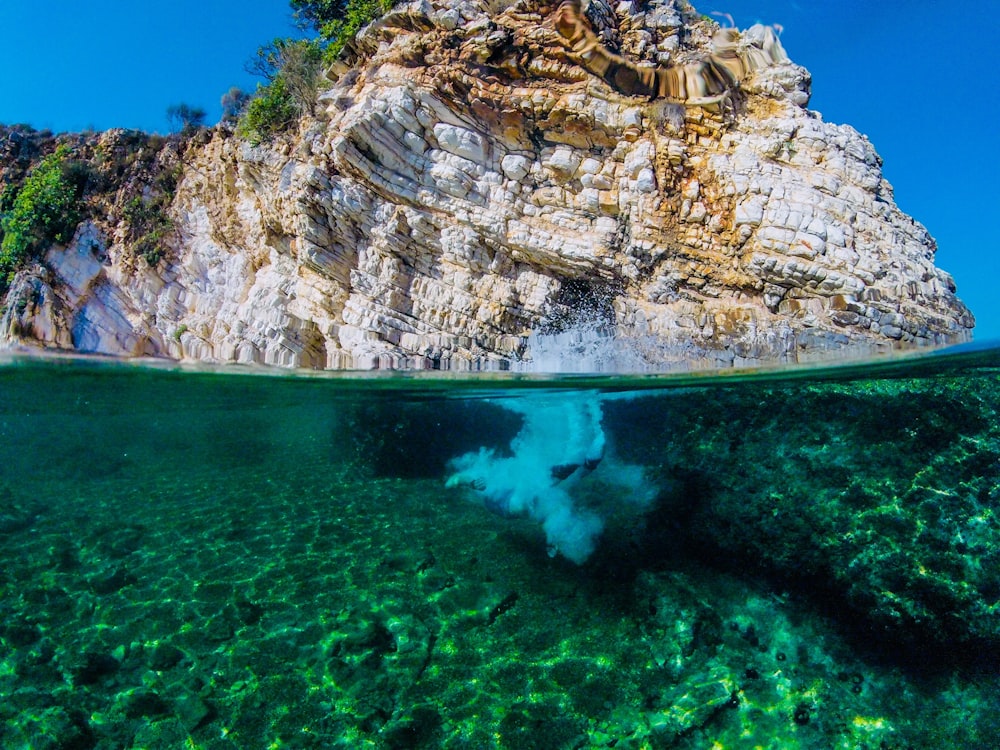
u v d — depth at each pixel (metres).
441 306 11.50
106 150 18.17
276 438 17.28
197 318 15.01
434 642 6.89
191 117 17.52
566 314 11.46
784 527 7.87
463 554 8.94
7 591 8.48
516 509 11.00
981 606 6.57
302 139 12.91
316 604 7.75
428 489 12.69
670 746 5.51
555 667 6.43
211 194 15.48
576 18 10.91
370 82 11.86
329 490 12.95
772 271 10.57
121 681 6.44
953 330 10.80
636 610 7.13
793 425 9.93
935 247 11.84
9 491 15.93
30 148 19.91
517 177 11.45
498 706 5.96
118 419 14.07
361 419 15.23
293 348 12.47
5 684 6.43
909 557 7.13
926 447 8.69
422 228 11.46
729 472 9.20
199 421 14.97
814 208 10.67
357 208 11.69
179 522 11.30
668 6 11.81
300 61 13.95
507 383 11.20
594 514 9.17
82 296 16.69
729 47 11.55
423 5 11.52
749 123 11.49
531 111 11.27
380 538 9.79
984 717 5.64
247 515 11.46
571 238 11.13
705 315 10.83
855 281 10.27
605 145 11.39
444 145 11.28
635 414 12.60
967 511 7.57
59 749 5.58
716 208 11.07
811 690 6.00
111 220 17.25
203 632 7.23
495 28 11.18
